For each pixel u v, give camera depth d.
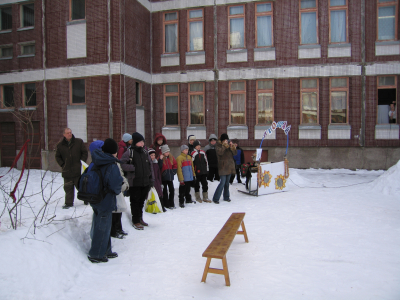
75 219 4.86
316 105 14.19
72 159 6.85
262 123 14.62
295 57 14.23
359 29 13.83
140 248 4.60
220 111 14.96
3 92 15.14
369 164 13.72
